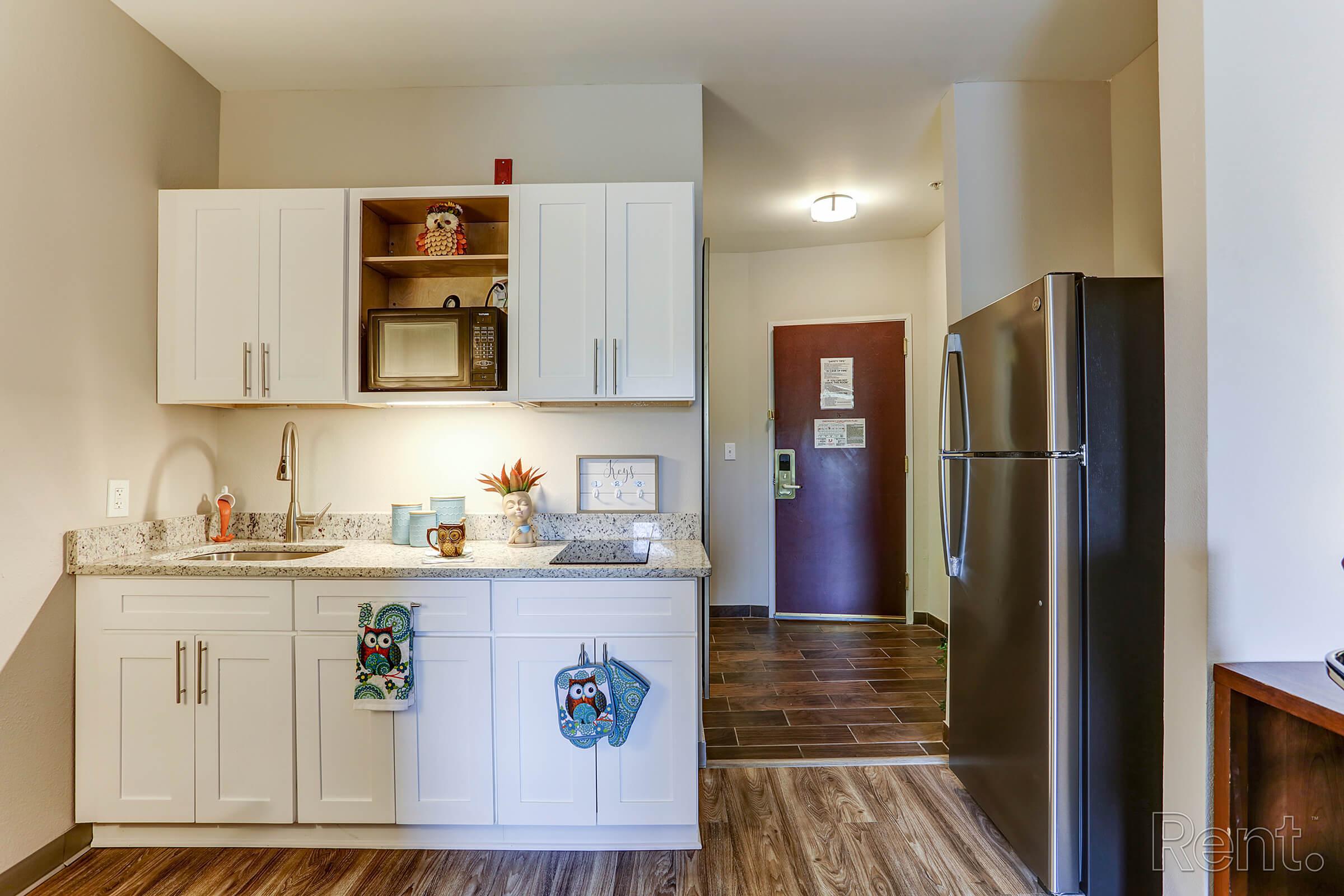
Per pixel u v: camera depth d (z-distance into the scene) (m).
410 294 2.55
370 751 1.95
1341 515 1.32
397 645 1.91
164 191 2.28
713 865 1.90
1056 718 1.69
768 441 4.63
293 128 2.61
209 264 2.27
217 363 2.26
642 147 2.59
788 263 4.61
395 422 2.58
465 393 2.26
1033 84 2.60
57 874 1.86
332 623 1.95
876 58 2.43
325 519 2.54
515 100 2.60
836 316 4.52
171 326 2.27
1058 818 1.69
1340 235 1.32
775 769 2.47
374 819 1.95
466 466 2.57
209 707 1.96
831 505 4.53
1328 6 1.33
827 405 4.53
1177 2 1.39
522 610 1.95
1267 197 1.32
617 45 2.33
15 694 1.80
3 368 1.77
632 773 1.94
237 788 1.96
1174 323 1.41
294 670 1.95
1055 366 1.68
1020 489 1.85
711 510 4.66
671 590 1.95
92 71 2.04
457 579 1.95
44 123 1.88
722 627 4.39
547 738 1.95
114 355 2.11
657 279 2.24
